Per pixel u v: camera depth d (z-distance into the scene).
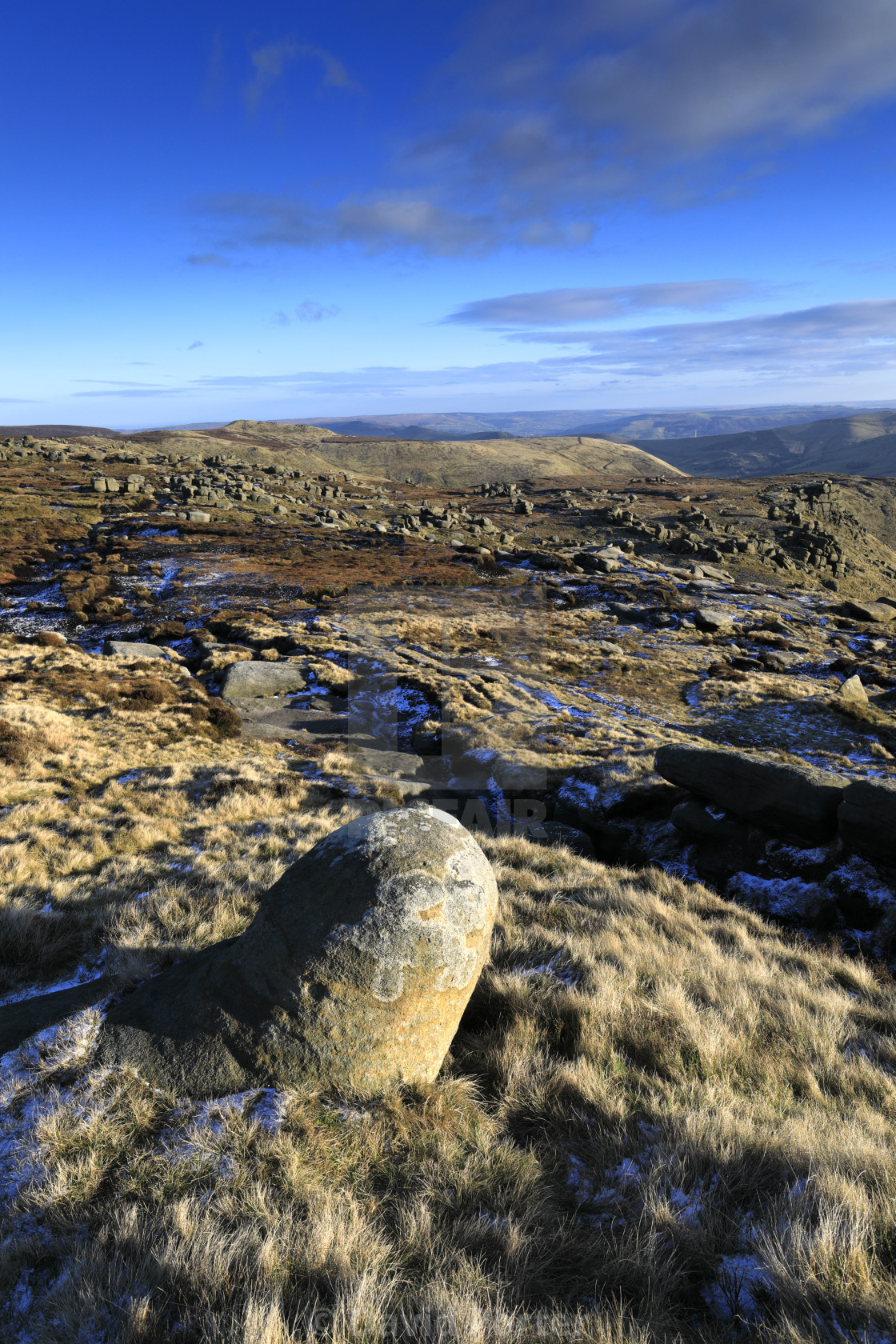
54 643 27.55
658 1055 4.25
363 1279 2.40
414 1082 3.57
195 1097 3.43
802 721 23.39
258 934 3.60
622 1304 2.40
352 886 3.43
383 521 88.56
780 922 8.55
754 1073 4.28
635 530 94.75
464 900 3.52
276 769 14.05
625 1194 3.06
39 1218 2.87
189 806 11.55
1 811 10.77
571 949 5.62
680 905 8.13
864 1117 3.88
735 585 55.81
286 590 39.28
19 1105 3.42
